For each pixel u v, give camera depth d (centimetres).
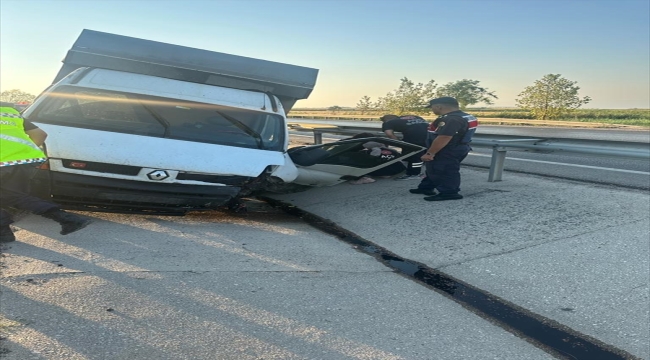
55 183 452
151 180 471
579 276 378
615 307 330
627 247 428
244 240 458
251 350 261
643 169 905
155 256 391
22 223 449
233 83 649
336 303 326
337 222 560
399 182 747
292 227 530
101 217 493
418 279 382
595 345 285
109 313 289
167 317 290
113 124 514
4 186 412
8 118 402
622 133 2116
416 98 4828
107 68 595
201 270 369
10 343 248
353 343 275
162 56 591
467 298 348
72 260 366
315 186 700
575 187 664
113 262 369
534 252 429
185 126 539
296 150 696
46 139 464
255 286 346
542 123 3042
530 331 300
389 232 509
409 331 292
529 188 659
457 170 606
